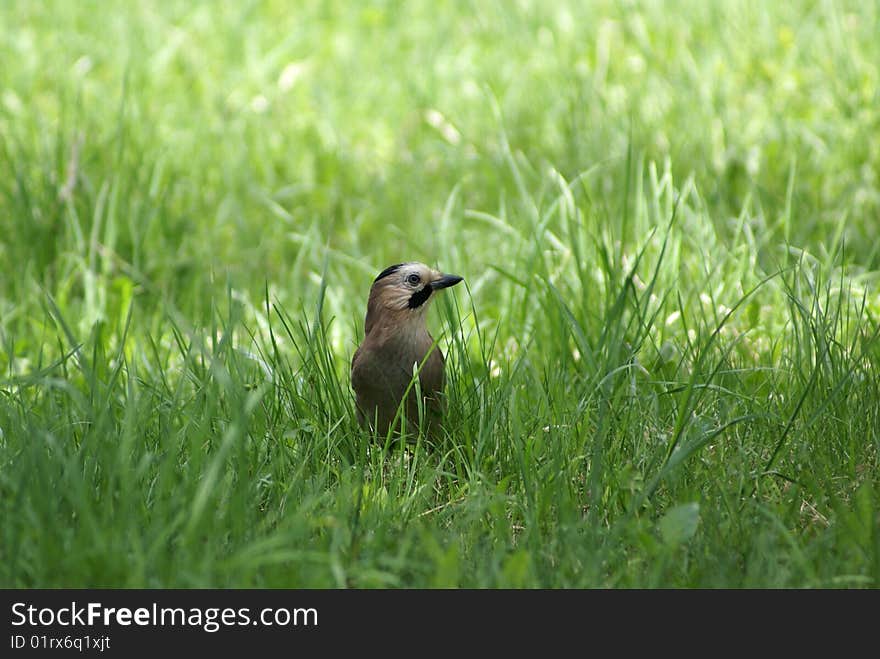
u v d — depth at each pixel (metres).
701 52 18.34
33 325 11.95
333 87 19.31
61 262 13.20
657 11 20.44
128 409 7.62
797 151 14.94
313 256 13.30
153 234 13.86
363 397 9.48
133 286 12.79
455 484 8.66
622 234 11.20
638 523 7.39
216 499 7.43
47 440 7.30
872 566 6.84
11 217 13.64
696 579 6.92
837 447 8.73
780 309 11.27
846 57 17.25
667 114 16.33
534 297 11.60
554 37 19.50
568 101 16.83
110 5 23.09
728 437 8.96
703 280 11.65
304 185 15.42
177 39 20.11
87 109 17.66
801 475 8.34
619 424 8.80
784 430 8.70
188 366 9.55
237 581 6.74
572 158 15.38
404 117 18.00
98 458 7.77
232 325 9.05
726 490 7.94
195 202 15.12
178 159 16.05
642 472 8.45
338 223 15.05
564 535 7.29
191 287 13.12
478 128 17.12
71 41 21.03
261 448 8.50
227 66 20.16
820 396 9.10
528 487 7.89
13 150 15.58
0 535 6.96
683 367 10.20
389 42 21.38
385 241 14.43
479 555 7.25
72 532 6.91
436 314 12.30
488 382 9.21
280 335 11.78
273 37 21.70
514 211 14.51
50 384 8.25
